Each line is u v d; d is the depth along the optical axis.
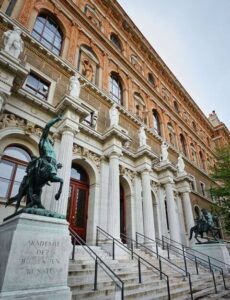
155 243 14.39
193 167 31.39
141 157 18.11
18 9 15.14
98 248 11.62
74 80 13.82
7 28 13.32
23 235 5.52
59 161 11.21
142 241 15.54
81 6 22.36
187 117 38.66
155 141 24.48
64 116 12.53
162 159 21.84
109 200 13.30
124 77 24.36
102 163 15.29
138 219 16.44
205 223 18.14
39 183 6.89
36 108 12.49
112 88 22.36
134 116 21.47
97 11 24.94
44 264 5.57
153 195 19.98
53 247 5.93
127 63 25.14
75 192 14.16
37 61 14.57
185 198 22.53
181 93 38.34
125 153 17.83
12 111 11.34
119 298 6.81
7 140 11.08
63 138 11.95
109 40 23.27
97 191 14.38
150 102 27.69
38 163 6.95
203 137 43.75
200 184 31.55
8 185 10.46
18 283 4.98
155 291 8.16
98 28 22.19
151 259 12.45
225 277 12.82
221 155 28.64
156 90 29.62
